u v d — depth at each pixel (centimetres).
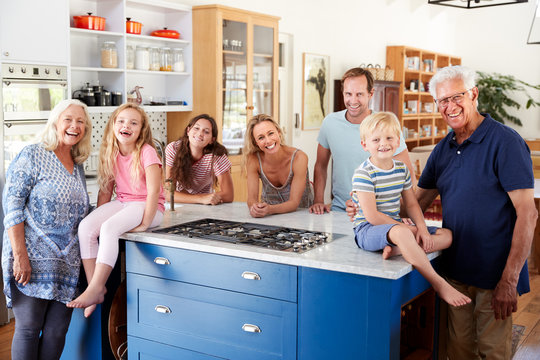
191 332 242
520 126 1103
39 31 379
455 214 229
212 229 257
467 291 236
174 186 308
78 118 252
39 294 246
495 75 1119
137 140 264
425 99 1012
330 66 765
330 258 209
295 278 214
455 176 229
